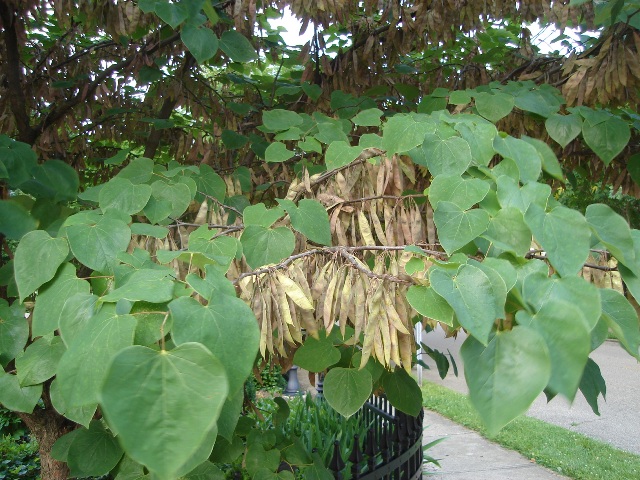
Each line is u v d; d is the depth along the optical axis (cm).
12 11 279
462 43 381
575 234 115
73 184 211
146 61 297
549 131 215
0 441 474
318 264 152
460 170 151
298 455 247
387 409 509
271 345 136
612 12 212
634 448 665
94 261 134
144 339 95
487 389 93
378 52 323
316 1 264
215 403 75
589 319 97
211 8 233
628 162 246
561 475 571
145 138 360
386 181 178
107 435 184
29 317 179
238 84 372
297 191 193
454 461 610
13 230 167
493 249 127
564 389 88
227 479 360
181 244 189
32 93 325
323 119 245
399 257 150
